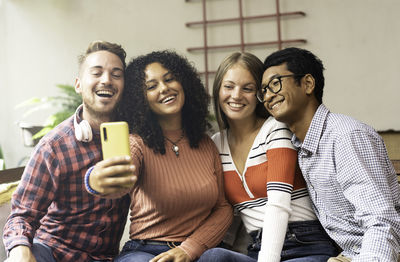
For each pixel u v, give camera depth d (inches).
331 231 53.0
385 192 46.6
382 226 44.6
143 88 58.7
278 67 54.1
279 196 54.2
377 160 47.9
